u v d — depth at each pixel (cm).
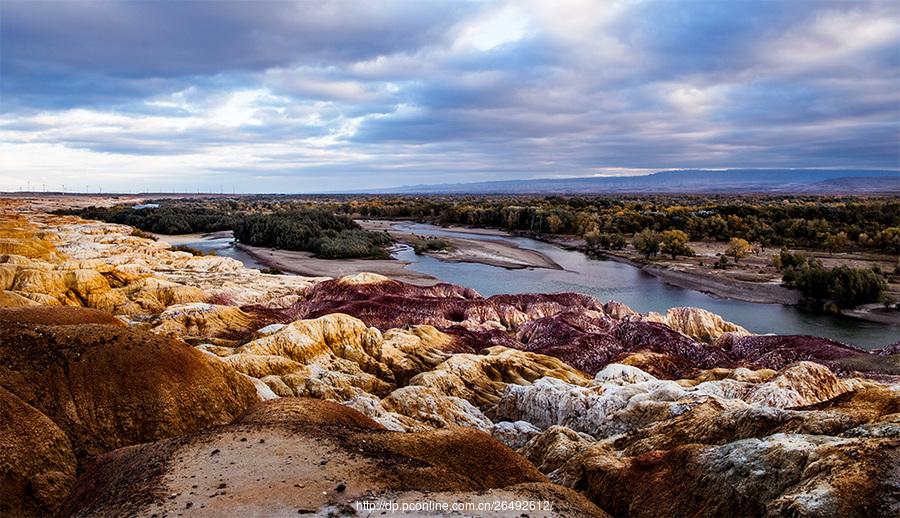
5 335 2508
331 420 2536
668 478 2050
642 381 4056
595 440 3133
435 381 4278
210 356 2983
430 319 6619
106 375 2462
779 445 1834
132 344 2641
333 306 6706
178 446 2005
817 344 5719
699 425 2480
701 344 5938
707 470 1939
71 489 1964
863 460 1571
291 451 1948
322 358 4597
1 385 2273
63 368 2438
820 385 3575
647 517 1962
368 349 5003
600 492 2231
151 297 6366
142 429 2359
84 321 3225
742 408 2402
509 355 4909
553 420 3606
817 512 1448
